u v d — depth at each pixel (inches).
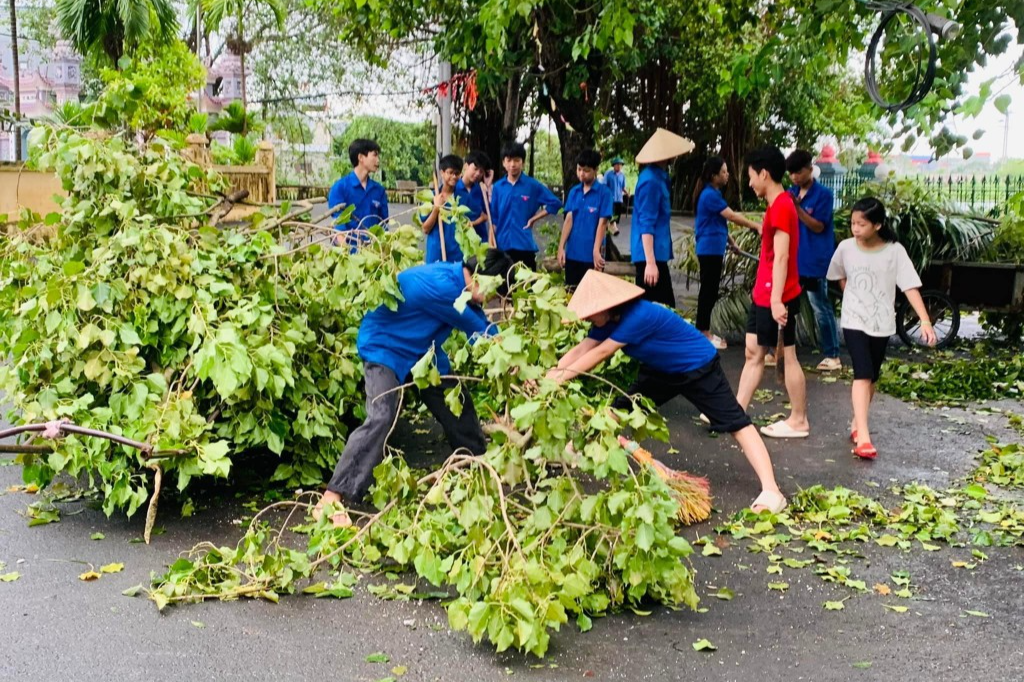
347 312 250.4
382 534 194.4
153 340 229.3
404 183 1116.5
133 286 231.3
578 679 156.6
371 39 564.1
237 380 212.7
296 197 993.5
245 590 185.9
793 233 282.4
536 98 727.1
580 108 564.7
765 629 175.5
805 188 383.2
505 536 178.9
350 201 351.9
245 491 247.1
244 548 197.9
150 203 252.5
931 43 270.7
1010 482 262.1
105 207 236.7
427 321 223.3
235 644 166.7
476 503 177.0
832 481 260.8
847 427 314.0
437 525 184.9
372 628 173.9
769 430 301.1
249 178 666.2
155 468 209.9
